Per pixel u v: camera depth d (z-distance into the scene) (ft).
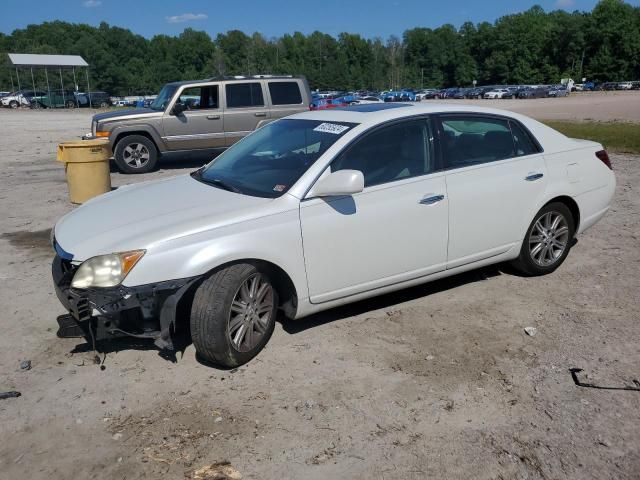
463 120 15.61
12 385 12.20
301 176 13.21
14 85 327.67
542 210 16.93
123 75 385.29
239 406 11.27
